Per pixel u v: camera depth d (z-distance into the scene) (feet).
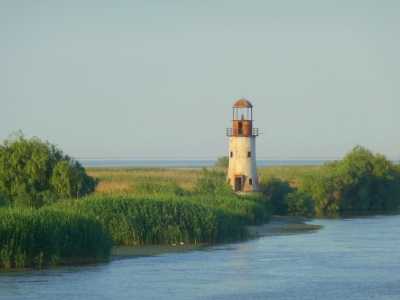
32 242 321.73
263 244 427.74
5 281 294.05
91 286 289.53
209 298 271.90
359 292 283.18
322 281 303.89
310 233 499.51
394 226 559.79
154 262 349.61
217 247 408.67
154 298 270.87
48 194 508.53
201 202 498.69
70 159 552.00
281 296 276.00
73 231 334.03
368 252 392.27
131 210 421.59
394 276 315.99
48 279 298.76
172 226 417.90
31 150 535.60
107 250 347.77
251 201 580.30
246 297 273.75
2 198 480.64
